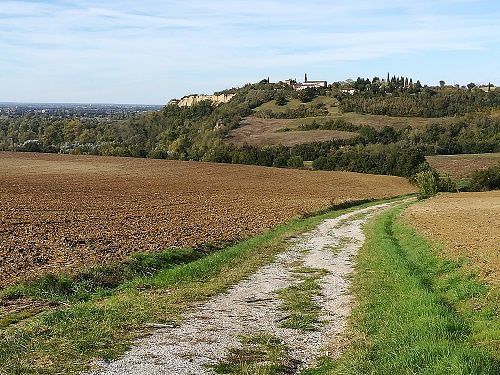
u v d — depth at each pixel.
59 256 19.67
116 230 27.72
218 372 8.30
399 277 15.88
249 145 118.44
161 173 81.00
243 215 39.22
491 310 11.34
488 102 162.25
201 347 9.59
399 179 92.94
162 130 168.62
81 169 82.12
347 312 12.55
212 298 14.08
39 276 15.59
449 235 25.64
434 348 8.31
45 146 132.62
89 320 11.15
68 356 8.82
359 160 105.69
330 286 15.90
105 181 65.88
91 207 39.66
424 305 11.58
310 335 10.56
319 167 108.94
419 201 61.16
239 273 17.84
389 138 128.00
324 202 54.78
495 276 14.52
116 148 126.50
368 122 142.25
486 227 29.53
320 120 147.12
